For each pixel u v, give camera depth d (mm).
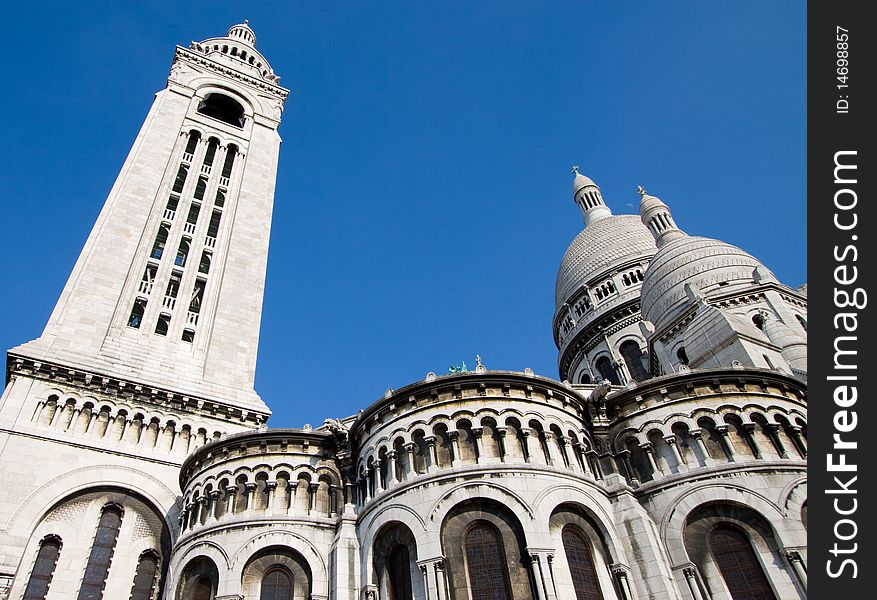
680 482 30969
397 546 29156
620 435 34062
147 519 42281
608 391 36000
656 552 28547
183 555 33844
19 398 42531
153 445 45094
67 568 38125
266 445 36531
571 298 84750
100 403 45062
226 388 51500
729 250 61031
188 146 71500
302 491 35031
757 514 29203
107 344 48906
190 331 55125
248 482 35062
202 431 47594
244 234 64938
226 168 72375
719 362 42656
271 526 33062
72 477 41031
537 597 25500
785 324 49562
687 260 60625
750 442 31719
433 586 26172
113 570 39188
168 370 49844
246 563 31797
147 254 57562
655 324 58938
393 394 33219
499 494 28375
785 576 27484
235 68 84875
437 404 32000
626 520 29922
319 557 32219
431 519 28094
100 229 56188
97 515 41000
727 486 30062
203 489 35938
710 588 28094
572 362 80688
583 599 26641
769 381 34125
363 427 34469
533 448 30531
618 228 91062
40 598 36531
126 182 61031
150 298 54562
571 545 28344
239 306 58594
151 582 40000
